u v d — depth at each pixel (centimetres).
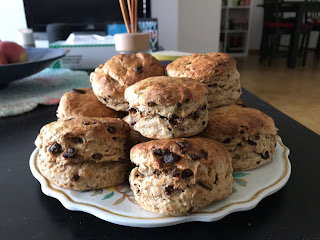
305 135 28
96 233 16
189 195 16
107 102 25
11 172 22
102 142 19
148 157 18
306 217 17
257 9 178
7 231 16
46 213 17
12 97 40
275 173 20
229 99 25
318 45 160
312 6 127
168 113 19
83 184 19
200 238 15
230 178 18
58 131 19
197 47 136
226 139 21
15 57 43
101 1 87
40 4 86
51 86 45
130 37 39
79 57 56
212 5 129
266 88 103
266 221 16
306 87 103
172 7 107
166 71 27
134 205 17
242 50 183
